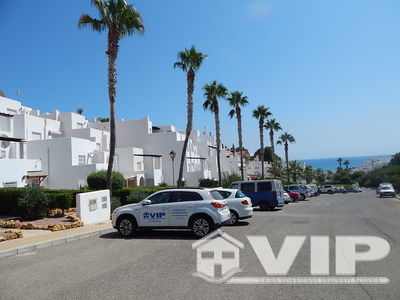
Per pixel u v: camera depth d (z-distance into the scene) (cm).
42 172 3209
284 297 579
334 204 3206
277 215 2006
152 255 929
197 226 1203
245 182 2388
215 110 3800
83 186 3011
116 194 2323
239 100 4416
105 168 3272
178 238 1198
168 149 4525
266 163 8444
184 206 1221
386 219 1741
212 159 5441
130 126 4688
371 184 10050
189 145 4834
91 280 703
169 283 667
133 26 2241
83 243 1162
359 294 588
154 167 4447
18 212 1762
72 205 2023
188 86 3141
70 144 3225
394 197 4600
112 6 2166
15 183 2636
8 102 3597
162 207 1239
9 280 728
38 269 816
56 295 617
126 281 689
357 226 1447
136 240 1182
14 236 1227
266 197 2328
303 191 4141
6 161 2572
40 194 1717
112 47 2183
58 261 896
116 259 893
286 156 7612
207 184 4134
